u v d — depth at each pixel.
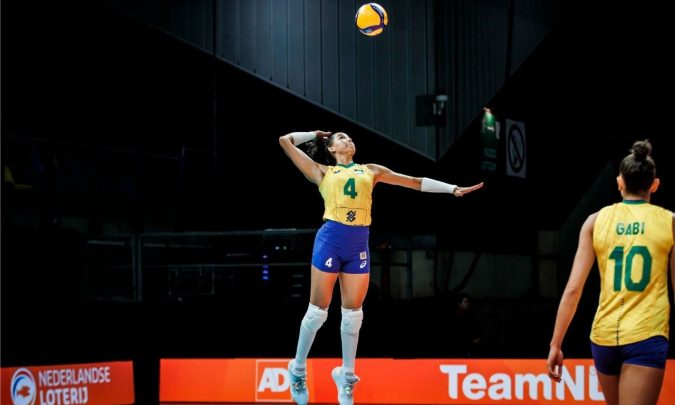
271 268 18.12
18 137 18.84
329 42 20.84
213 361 13.62
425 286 21.92
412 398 12.80
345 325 9.66
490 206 22.84
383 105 20.28
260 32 21.36
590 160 24.05
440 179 20.88
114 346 16.28
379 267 22.48
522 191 23.47
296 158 9.80
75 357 15.78
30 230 16.25
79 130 21.33
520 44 21.45
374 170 9.86
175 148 23.30
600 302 6.78
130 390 14.25
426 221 22.20
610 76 23.66
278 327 16.83
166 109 23.22
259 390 13.34
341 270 9.63
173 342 16.73
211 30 21.61
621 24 22.81
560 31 22.53
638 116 23.44
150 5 20.94
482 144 20.67
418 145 19.92
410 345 16.95
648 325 6.48
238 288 18.55
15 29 20.17
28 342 15.49
